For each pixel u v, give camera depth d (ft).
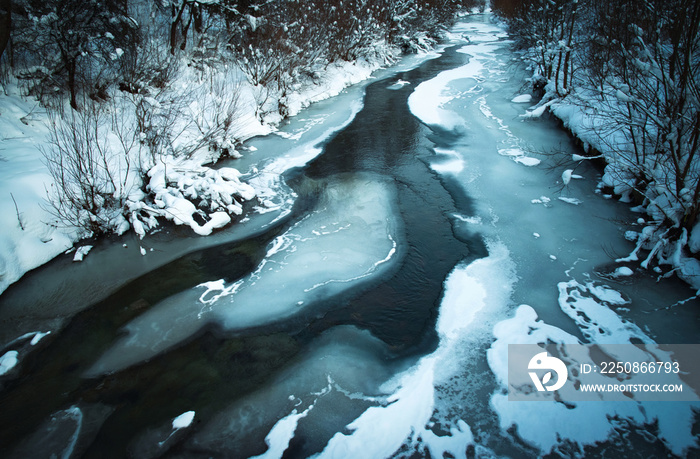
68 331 19.13
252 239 26.09
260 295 21.34
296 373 17.06
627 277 21.40
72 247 24.44
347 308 20.44
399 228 26.89
